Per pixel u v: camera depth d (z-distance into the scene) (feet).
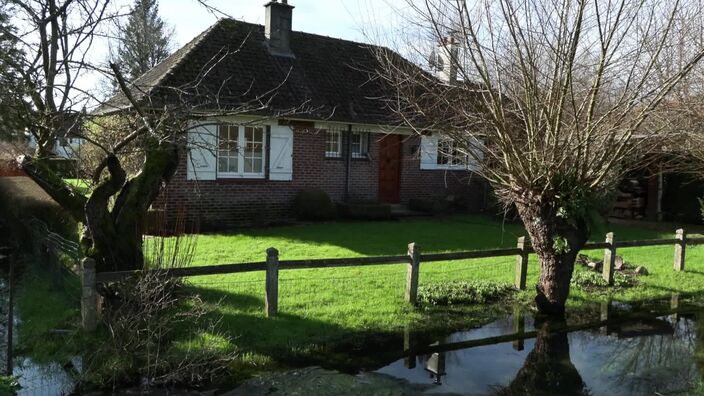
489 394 16.56
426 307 24.12
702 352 20.56
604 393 16.84
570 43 20.03
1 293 24.86
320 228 44.16
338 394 16.07
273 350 18.92
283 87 48.57
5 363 17.20
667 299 27.73
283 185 48.62
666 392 16.92
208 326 19.98
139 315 17.63
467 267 30.81
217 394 15.88
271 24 51.57
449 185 59.88
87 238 21.08
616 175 24.82
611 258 29.40
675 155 36.60
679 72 21.01
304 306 22.95
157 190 21.95
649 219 58.39
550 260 23.93
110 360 16.99
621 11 19.48
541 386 17.26
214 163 44.29
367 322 21.93
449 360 19.16
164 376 16.44
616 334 22.43
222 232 41.32
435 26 21.88
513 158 22.40
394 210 55.52
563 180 22.36
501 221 51.44
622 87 22.18
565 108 21.66
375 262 23.41
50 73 18.97
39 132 19.67
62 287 23.75
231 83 45.55
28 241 32.63
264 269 21.27
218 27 50.03
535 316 24.26
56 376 16.57
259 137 47.32
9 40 17.98
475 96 22.22
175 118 19.61
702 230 50.80
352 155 53.72
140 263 21.08
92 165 26.99
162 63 52.70
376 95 53.72
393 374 17.76
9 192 39.75
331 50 56.80
